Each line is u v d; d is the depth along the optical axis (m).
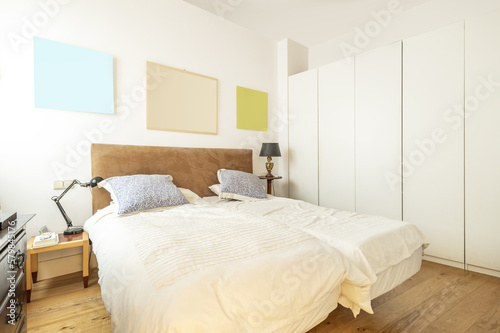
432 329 1.43
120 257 1.17
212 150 3.06
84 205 2.27
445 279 2.09
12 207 1.96
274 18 3.50
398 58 2.72
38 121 2.05
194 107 2.99
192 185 2.86
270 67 3.87
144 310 0.80
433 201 2.50
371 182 2.96
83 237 1.94
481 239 2.22
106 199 2.31
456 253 2.37
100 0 2.34
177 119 2.85
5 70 1.92
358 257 1.30
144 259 1.04
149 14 2.64
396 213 2.77
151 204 2.05
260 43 3.71
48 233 1.88
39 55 2.04
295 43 3.97
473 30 2.24
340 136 3.23
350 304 1.27
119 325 0.91
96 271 2.22
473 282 2.03
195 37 3.01
